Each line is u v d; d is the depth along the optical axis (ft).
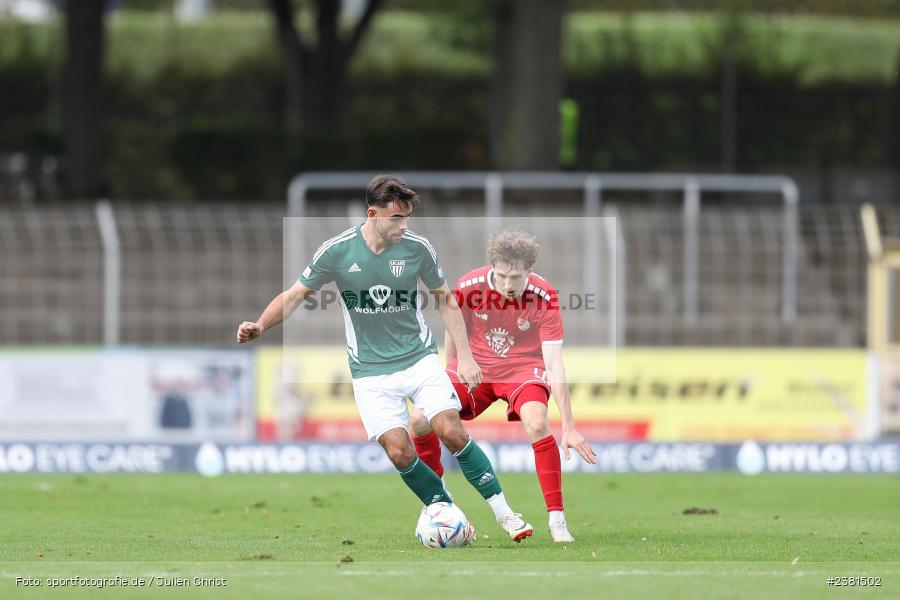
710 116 323.37
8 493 121.08
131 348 149.69
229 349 150.61
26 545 83.25
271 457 148.77
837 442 151.64
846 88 334.24
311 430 151.02
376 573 69.00
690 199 187.52
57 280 199.41
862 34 385.09
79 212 199.82
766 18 376.27
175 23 396.37
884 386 153.69
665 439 152.35
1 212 199.21
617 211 193.36
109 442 148.56
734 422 153.07
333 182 187.83
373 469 149.18
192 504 112.98
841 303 190.90
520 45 230.48
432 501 81.05
